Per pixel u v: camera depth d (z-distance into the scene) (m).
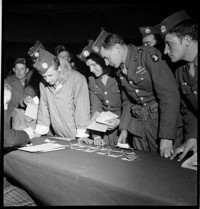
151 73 1.78
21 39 4.72
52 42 4.82
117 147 1.87
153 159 1.55
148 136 1.96
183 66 1.70
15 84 2.93
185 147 1.58
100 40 1.91
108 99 2.36
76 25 4.64
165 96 1.72
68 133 2.28
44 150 1.70
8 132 1.71
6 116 2.74
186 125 1.73
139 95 1.96
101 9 4.31
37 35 4.77
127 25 4.22
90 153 1.67
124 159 1.53
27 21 4.68
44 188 1.45
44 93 2.27
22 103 2.68
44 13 4.62
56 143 1.98
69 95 2.20
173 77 1.78
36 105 2.40
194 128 1.64
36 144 1.92
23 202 1.54
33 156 1.56
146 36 2.21
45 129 2.32
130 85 1.97
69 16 4.60
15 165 1.62
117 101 2.35
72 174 1.29
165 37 1.57
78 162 1.45
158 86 1.75
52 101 2.23
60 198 1.36
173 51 1.58
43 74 2.02
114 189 1.13
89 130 2.44
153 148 1.96
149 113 1.94
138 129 1.99
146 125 1.95
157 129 1.91
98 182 1.18
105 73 2.32
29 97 2.44
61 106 2.20
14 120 2.46
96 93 2.42
